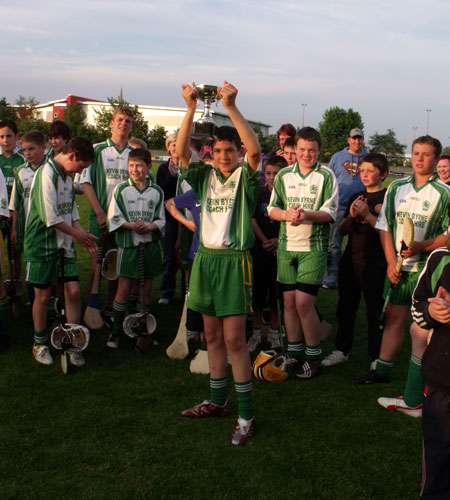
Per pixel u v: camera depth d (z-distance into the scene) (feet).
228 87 9.05
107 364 13.65
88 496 8.16
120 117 16.31
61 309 14.55
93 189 16.46
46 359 13.51
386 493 8.45
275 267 14.71
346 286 14.03
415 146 11.78
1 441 9.67
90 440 9.78
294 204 13.04
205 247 10.01
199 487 8.44
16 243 17.24
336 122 180.65
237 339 9.92
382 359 12.65
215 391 10.75
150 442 9.77
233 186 9.85
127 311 17.79
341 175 22.82
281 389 12.42
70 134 17.11
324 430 10.40
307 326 12.94
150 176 15.52
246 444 9.80
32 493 8.20
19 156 18.74
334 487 8.55
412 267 11.68
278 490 8.42
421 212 11.81
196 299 10.19
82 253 27.73
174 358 14.14
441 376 6.88
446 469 6.88
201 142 14.51
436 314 6.74
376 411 11.31
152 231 15.14
